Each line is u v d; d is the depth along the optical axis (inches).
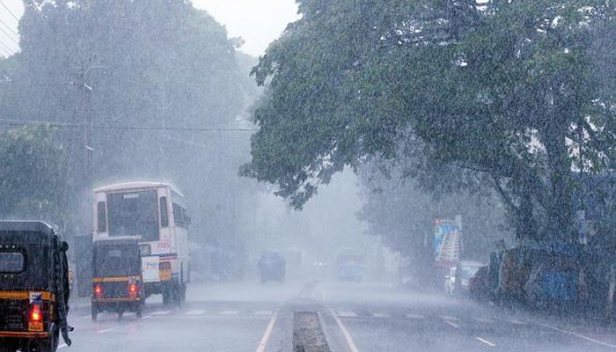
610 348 1186.0
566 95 1782.7
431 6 1814.7
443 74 1770.4
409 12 1808.6
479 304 2504.9
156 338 1254.9
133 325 1523.1
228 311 1953.7
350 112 1873.8
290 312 1921.8
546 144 1946.4
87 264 2378.2
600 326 1695.4
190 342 1190.9
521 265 2226.9
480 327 1553.9
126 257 1675.7
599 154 1817.2
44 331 796.6
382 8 1825.8
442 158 1908.2
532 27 1736.0
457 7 1883.6
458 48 1734.7
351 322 1624.0
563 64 1598.2
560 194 2043.6
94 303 1658.5
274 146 2064.5
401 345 1168.8
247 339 1241.4
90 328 1451.8
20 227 808.3
